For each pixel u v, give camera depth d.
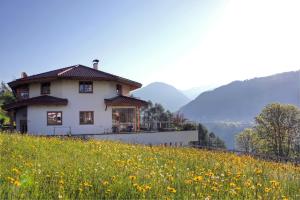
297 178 10.19
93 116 38.81
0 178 7.55
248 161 14.16
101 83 39.47
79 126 38.16
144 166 10.70
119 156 13.41
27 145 15.45
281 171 11.53
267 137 66.00
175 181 8.52
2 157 11.37
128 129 39.47
